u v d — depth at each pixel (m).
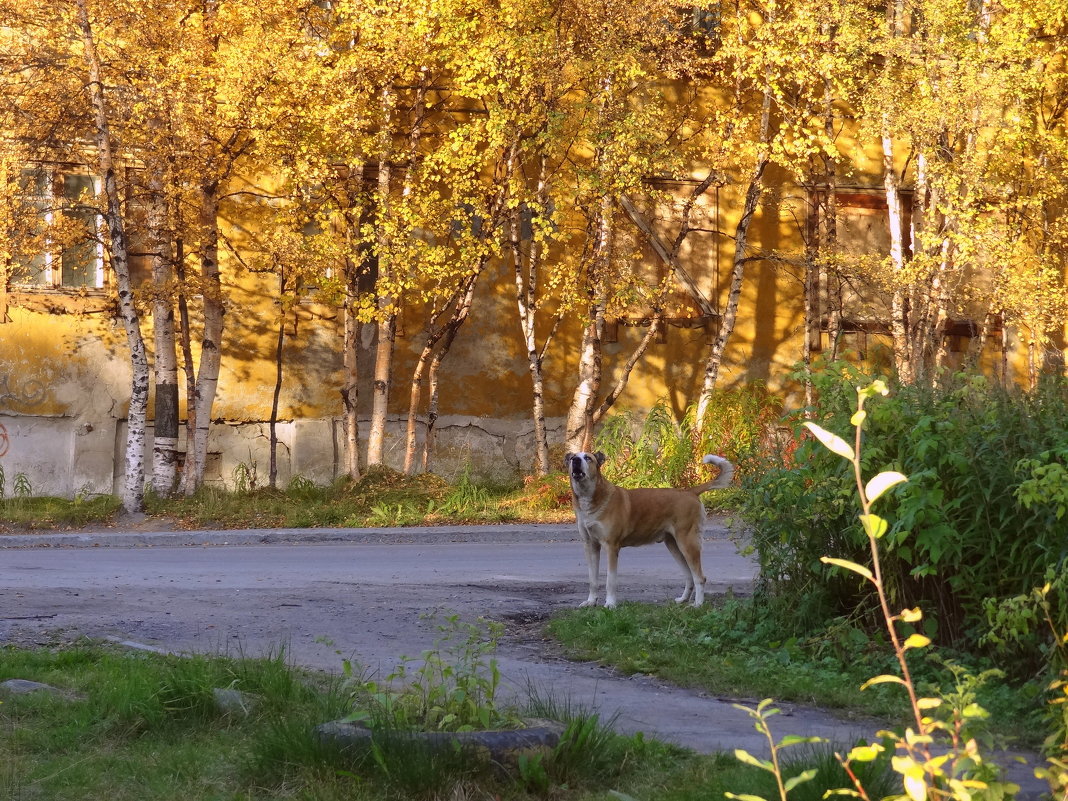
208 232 19.59
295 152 19.11
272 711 6.36
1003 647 6.92
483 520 20.19
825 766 5.00
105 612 10.28
